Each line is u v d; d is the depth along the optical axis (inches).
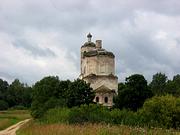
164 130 1179.3
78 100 3796.8
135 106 3639.3
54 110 2743.6
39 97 3961.6
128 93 3659.0
